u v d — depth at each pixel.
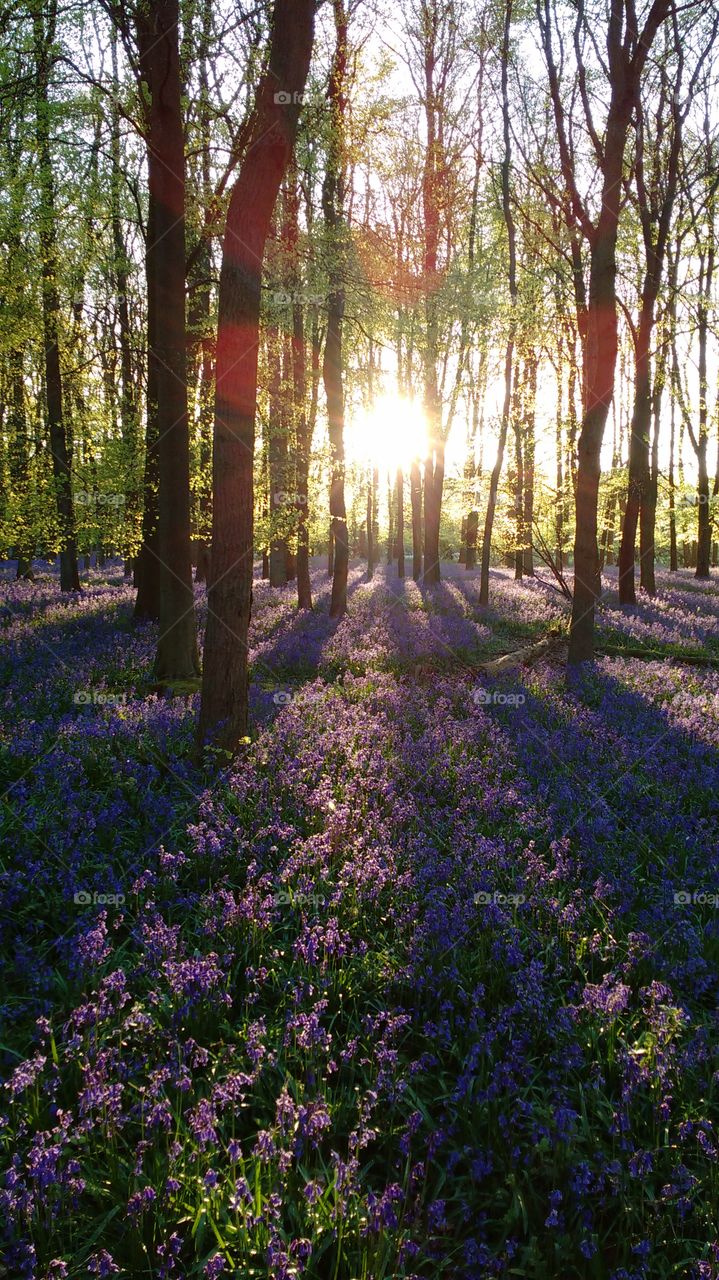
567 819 6.25
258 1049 3.21
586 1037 3.65
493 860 5.33
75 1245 2.62
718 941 4.43
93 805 5.74
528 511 21.66
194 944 4.33
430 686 11.84
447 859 5.29
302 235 14.03
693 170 22.94
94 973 3.71
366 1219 2.66
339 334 17.00
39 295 15.47
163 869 4.80
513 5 16.17
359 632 15.99
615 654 15.22
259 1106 3.29
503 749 8.05
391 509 48.41
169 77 10.19
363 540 61.75
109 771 6.51
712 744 8.49
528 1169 2.99
